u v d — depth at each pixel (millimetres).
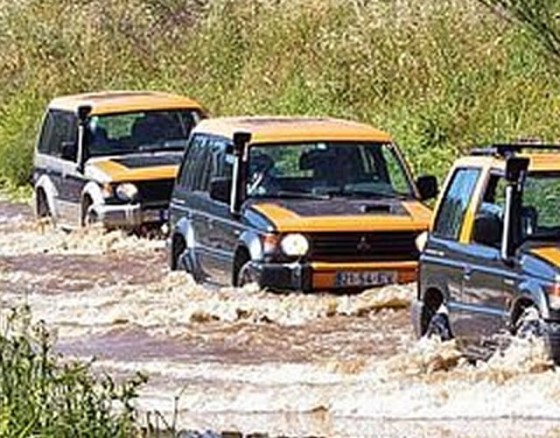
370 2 52469
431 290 26141
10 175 54219
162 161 41250
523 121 43688
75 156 42156
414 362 24922
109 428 18125
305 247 30281
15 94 59406
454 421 21719
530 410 21938
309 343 27453
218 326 29250
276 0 56375
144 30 60500
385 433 21297
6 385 18719
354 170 32562
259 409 22844
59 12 62219
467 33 48688
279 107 50438
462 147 43719
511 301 23641
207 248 32906
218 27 56750
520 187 24312
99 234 40219
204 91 54156
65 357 26641
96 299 32469
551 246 23781
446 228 26031
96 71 58594
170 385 24484
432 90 47031
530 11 37156
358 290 30438
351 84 49625
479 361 24328
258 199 31906
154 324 29703
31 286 34781
